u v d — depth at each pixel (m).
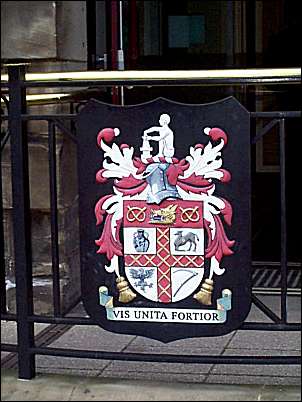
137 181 3.80
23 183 3.99
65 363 4.39
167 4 6.51
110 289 3.89
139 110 3.76
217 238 3.76
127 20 6.09
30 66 4.86
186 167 3.75
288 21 6.80
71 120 4.34
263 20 6.80
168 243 3.81
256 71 3.75
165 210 3.79
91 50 5.68
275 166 6.82
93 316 3.92
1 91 4.21
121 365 4.35
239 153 3.70
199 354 4.47
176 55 6.59
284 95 6.62
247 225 3.73
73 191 5.25
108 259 3.88
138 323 3.88
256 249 6.47
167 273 3.83
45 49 5.05
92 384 4.02
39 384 4.03
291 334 4.81
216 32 6.71
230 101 3.69
